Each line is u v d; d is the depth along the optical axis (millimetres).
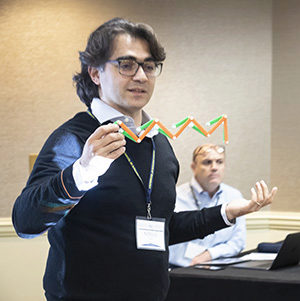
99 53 1669
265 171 4941
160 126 1545
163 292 1701
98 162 1339
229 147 4879
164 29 4758
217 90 4855
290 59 4867
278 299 2006
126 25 1685
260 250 2748
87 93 1840
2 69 4539
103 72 1693
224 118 1687
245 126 4906
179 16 4785
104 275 1595
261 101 4938
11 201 4520
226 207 1958
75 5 4602
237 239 3584
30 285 4398
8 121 4547
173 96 4777
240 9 4891
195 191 3729
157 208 1724
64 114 4613
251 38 4910
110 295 1598
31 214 1443
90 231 1601
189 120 1591
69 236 1605
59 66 4602
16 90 4559
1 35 4535
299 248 2363
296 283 1975
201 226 1951
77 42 4602
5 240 4395
